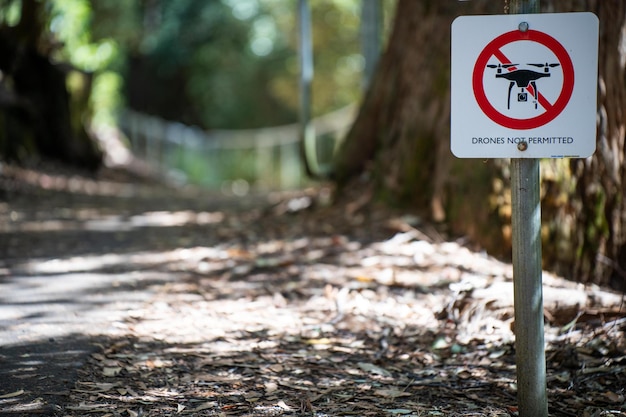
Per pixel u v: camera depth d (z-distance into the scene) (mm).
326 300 6664
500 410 4562
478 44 3900
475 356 5465
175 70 34531
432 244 7949
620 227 7324
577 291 6195
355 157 10195
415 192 8781
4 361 5000
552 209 7281
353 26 29578
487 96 3906
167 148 28859
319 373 5109
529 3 3863
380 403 4645
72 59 20594
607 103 7297
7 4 15625
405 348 5637
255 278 7395
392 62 9945
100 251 8680
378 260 7637
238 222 10453
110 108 26219
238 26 33875
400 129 9195
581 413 4586
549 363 5320
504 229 7641
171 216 11844
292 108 34406
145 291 6926
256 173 31969
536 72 3857
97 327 5797
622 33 7285
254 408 4473
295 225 9438
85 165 18922
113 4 23125
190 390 4715
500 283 6359
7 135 15516
